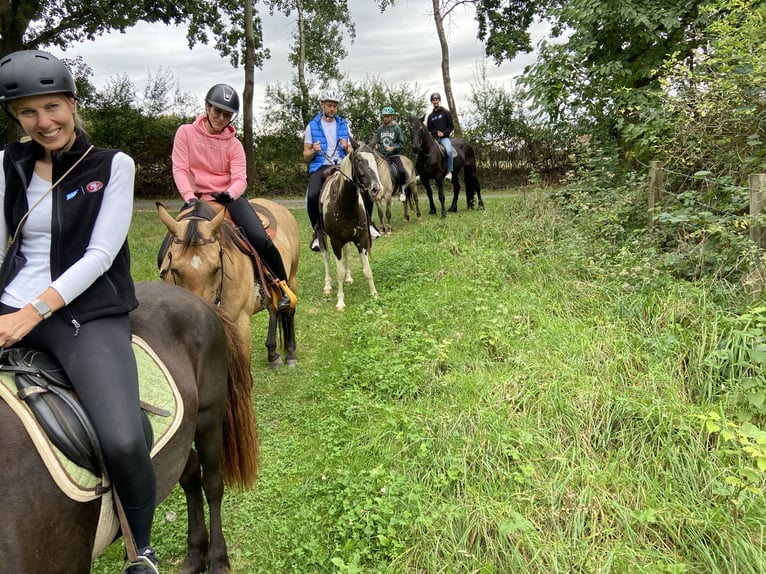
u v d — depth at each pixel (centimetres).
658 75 757
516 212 896
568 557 270
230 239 422
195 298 272
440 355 470
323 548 304
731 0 583
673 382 380
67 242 197
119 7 1509
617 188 695
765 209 452
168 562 305
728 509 287
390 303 686
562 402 372
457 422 373
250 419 292
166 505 349
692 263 514
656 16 729
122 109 2048
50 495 175
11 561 163
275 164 2217
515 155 2188
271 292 489
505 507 295
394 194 1261
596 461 333
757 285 436
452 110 2155
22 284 196
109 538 204
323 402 469
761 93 529
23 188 195
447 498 321
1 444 171
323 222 720
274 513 342
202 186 452
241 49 2156
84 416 186
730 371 372
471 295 609
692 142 581
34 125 188
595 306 509
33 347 202
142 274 880
